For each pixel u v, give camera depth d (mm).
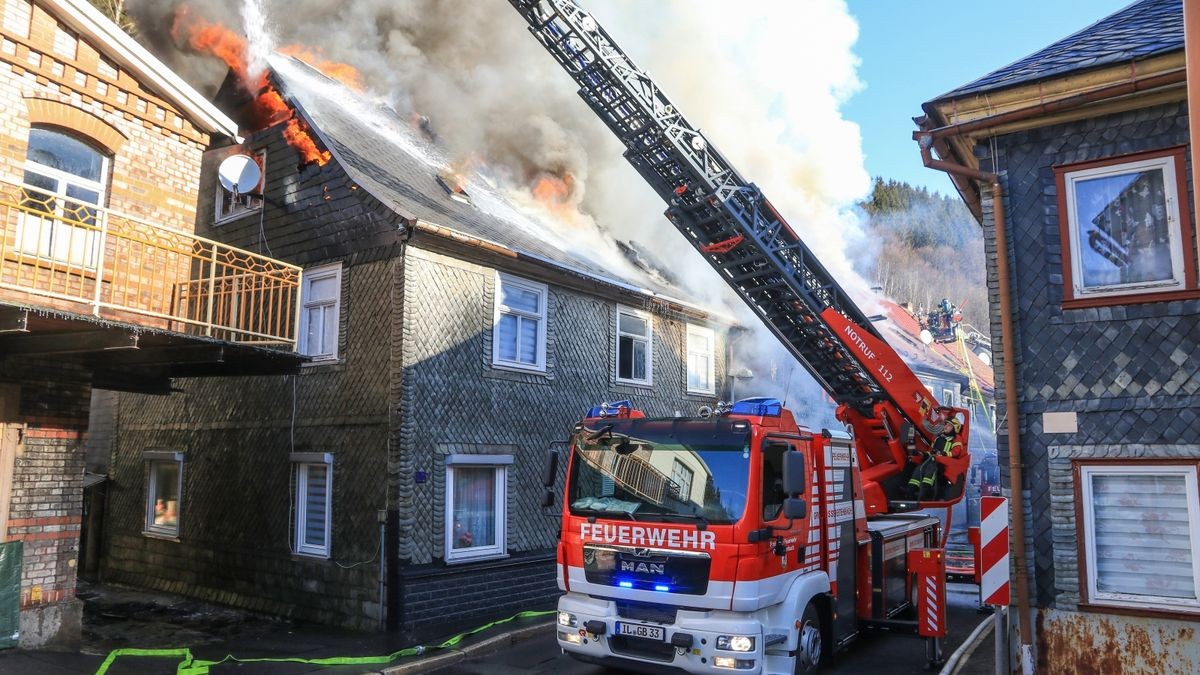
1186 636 6535
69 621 8828
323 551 11461
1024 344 7367
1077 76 6941
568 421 13719
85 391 9242
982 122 7457
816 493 8172
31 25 8547
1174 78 6590
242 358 9305
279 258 12914
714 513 7090
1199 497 6562
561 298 13969
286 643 9742
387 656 8938
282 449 12273
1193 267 6789
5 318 6867
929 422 10906
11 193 8273
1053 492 7086
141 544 14180
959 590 12453
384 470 10891
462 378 11812
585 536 7676
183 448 13828
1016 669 7082
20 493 8469
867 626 8992
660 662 7102
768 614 7180
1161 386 6805
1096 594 6867
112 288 7895
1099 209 7238
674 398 16625
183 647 9430
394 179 13039
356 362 11508
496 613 11797
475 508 11914
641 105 10516
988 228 7648
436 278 11594
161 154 9992
